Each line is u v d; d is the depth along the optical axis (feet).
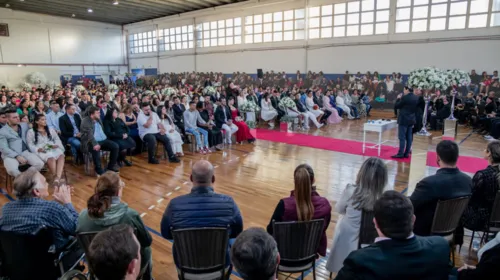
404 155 20.39
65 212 6.75
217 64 61.82
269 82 53.31
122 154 18.95
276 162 19.83
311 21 49.24
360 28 45.29
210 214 6.81
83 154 18.20
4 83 56.08
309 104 33.83
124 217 6.43
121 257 3.40
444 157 7.40
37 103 20.12
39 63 64.85
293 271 6.98
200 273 6.63
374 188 7.07
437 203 7.11
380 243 4.16
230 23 58.29
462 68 38.91
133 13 64.59
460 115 32.35
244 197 14.16
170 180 16.53
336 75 47.83
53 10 61.05
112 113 18.29
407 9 41.39
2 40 59.72
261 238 3.57
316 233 6.84
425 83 22.07
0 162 19.80
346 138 26.73
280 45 52.75
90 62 72.49
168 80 66.49
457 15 38.40
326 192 14.70
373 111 44.75
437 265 4.01
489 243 6.06
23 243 6.17
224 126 23.88
